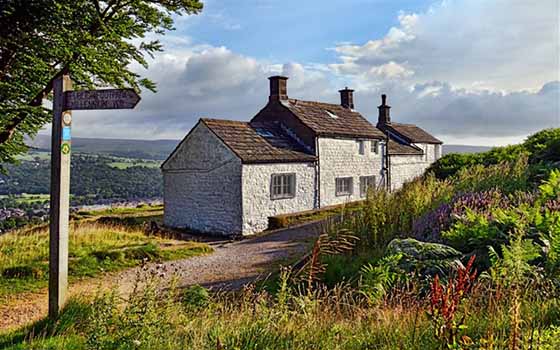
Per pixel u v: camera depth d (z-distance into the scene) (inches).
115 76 512.1
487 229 289.3
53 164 236.5
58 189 235.6
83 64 485.7
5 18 445.4
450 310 132.1
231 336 173.9
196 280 419.8
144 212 1133.7
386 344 157.8
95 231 613.9
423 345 146.5
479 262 269.4
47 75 487.2
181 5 547.5
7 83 451.5
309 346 165.3
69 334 208.7
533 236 276.5
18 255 455.2
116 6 510.6
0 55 474.0
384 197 446.0
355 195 1099.3
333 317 195.3
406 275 233.1
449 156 918.4
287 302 232.4
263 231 835.4
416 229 375.9
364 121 1220.5
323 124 1047.0
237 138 869.2
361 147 1130.0
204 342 173.0
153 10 532.4
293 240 652.7
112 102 229.0
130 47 529.3
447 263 261.7
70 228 649.0
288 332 175.9
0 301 339.6
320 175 991.0
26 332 214.5
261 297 231.6
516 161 556.4
